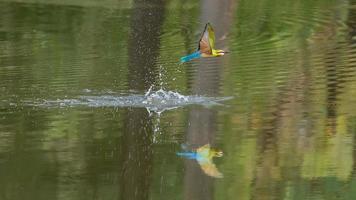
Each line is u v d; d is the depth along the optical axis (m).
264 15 31.67
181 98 17.45
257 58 22.33
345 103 16.56
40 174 12.32
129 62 22.41
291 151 13.45
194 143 13.92
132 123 15.33
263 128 14.78
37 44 25.78
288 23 29.44
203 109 16.42
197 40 26.83
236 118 15.59
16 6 33.88
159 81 19.27
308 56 22.33
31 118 15.84
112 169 12.64
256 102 16.91
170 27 29.55
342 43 24.56
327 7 33.47
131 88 18.59
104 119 15.67
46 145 13.86
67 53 24.08
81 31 28.56
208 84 18.81
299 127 14.86
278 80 19.00
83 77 19.97
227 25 29.97
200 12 32.94
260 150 13.43
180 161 12.97
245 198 11.59
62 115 16.03
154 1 36.09
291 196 11.55
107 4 35.19
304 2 34.94
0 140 14.21
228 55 22.89
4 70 21.12
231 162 12.94
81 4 34.91
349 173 12.31
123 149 13.61
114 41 26.45
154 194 11.69
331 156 13.11
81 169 12.60
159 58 23.08
